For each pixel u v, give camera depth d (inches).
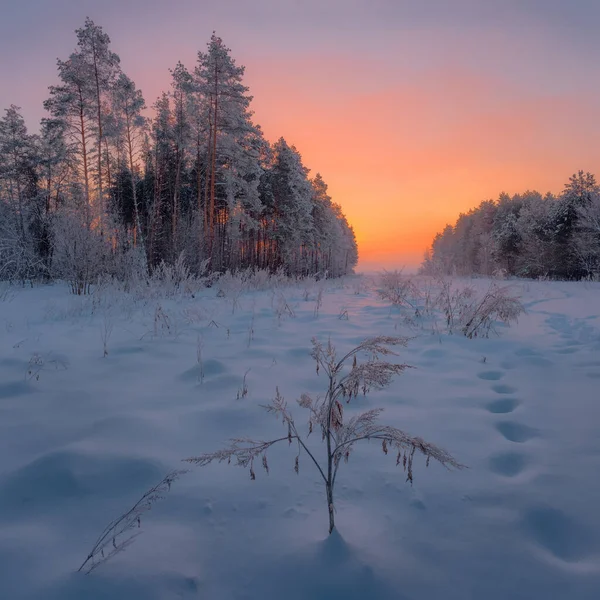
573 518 75.5
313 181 1881.2
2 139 1148.5
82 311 331.0
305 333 248.8
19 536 72.1
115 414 123.6
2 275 604.1
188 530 73.6
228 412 126.2
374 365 79.0
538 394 141.9
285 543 69.7
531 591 59.5
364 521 75.3
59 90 892.6
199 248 848.9
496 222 2214.6
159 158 1227.2
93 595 59.1
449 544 69.2
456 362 185.8
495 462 96.8
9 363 175.3
